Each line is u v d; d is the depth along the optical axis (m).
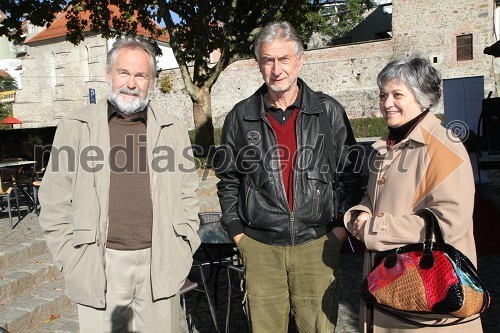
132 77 2.52
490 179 9.98
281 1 11.75
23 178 8.00
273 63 2.52
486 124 8.52
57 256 2.46
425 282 1.89
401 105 2.18
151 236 2.53
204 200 7.40
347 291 4.50
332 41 35.22
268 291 2.70
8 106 45.00
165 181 2.55
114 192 2.49
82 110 2.53
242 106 2.76
